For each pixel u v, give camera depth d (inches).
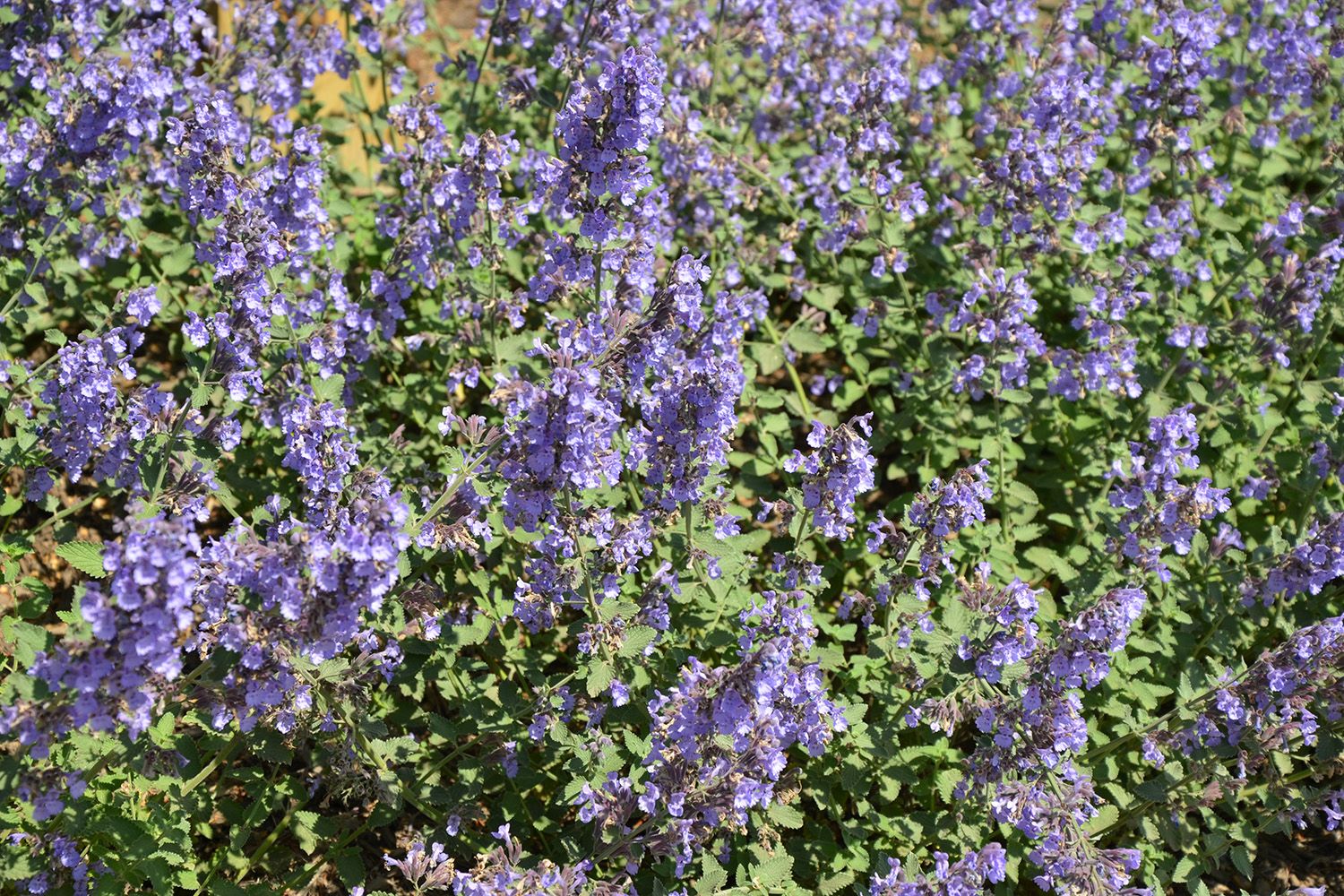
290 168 40.6
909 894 33.6
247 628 32.9
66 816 34.4
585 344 35.6
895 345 48.8
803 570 38.8
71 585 43.1
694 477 37.3
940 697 37.9
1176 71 46.7
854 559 43.6
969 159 51.8
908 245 49.8
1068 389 44.4
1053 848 35.1
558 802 37.7
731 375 37.1
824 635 42.8
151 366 46.4
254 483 42.6
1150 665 41.7
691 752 33.5
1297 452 45.3
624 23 44.0
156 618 31.4
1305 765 41.1
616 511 42.0
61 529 40.1
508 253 46.7
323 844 39.3
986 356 45.4
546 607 37.4
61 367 36.9
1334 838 41.5
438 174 42.7
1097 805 38.8
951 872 33.8
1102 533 42.6
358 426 42.6
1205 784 38.9
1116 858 34.6
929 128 50.4
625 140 35.8
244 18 47.4
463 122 49.7
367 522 32.3
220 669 33.6
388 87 51.5
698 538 38.3
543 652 40.8
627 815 35.2
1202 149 49.4
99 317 37.7
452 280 45.4
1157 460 39.8
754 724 34.0
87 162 42.1
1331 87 52.2
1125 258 45.8
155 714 33.5
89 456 38.3
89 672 31.7
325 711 35.9
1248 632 42.4
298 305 41.1
